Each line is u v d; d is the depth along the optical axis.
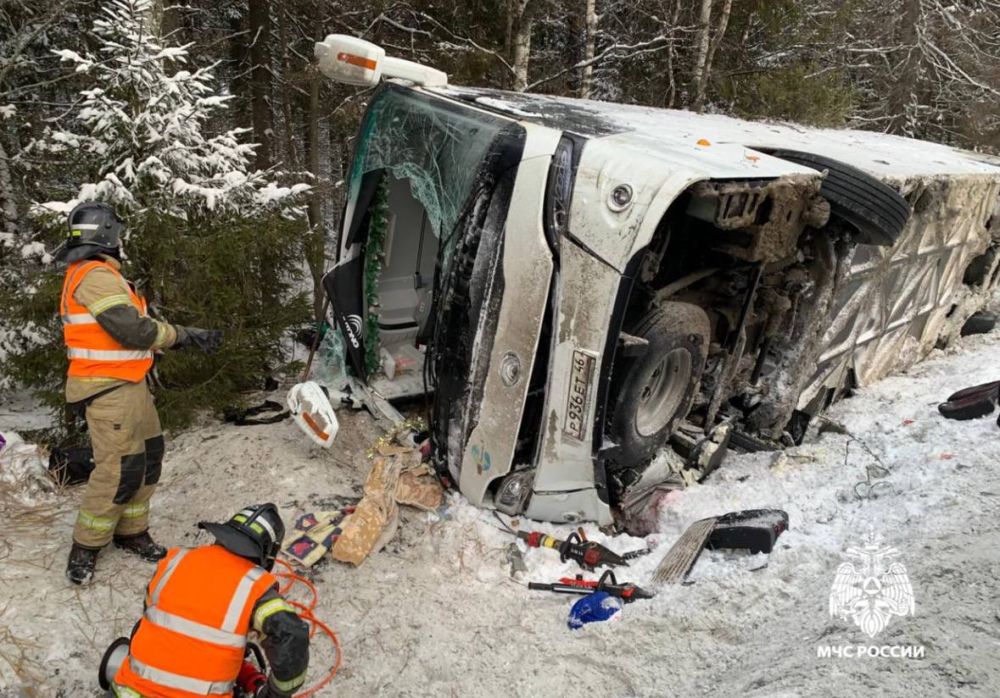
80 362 3.38
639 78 12.39
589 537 4.20
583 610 3.51
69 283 3.32
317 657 3.33
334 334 5.89
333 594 3.73
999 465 4.10
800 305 5.04
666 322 4.12
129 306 3.31
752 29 11.71
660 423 4.43
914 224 5.82
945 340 8.15
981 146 13.40
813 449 4.98
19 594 3.51
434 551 4.10
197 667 2.29
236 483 4.54
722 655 3.09
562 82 12.44
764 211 4.05
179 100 6.23
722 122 6.47
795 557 3.71
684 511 4.41
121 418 3.43
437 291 4.43
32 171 9.15
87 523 3.53
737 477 4.77
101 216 3.36
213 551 2.40
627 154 3.77
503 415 4.07
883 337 6.48
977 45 13.85
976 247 7.32
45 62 10.48
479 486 4.27
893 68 13.86
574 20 13.53
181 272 6.13
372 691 3.15
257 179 6.68
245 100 14.07
